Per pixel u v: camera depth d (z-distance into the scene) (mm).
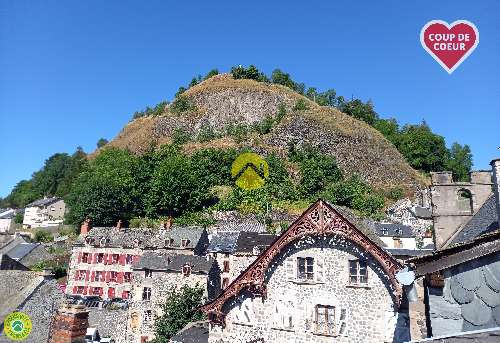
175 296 36188
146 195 78312
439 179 17719
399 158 103500
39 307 17359
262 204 73750
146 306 40844
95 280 54406
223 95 122125
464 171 112562
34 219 100562
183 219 72125
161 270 41562
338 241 20422
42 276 18641
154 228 67562
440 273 10438
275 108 118438
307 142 97000
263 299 21109
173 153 96625
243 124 114250
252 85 125125
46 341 16359
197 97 124562
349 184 82625
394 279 18547
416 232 61344
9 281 18453
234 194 77500
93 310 41938
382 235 54062
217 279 44594
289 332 20406
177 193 75500
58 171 131000
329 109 114562
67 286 54875
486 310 9328
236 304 21594
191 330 25562
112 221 75312
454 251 10039
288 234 20766
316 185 80312
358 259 19984
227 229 64875
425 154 111438
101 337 39594
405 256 27266
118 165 94312
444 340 7098
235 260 48938
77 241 59531
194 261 42688
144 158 89812
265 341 20688
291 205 74875
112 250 55031
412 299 11531
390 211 77438
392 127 123625
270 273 21281
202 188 78375
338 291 20047
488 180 17203
